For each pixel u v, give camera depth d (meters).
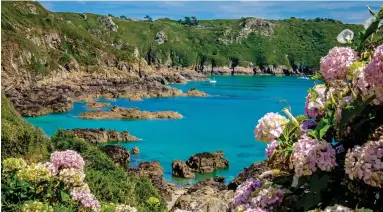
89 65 126.00
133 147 57.09
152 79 139.12
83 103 96.94
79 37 133.50
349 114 4.05
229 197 13.57
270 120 4.88
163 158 52.53
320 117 4.90
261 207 4.45
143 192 23.53
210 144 59.84
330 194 4.08
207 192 15.13
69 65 117.00
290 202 4.36
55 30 128.75
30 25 120.75
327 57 4.62
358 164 3.61
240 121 78.25
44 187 11.38
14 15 120.00
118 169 25.33
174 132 67.81
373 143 3.65
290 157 4.19
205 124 74.75
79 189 11.74
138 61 142.75
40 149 24.09
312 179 4.02
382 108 4.04
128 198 20.38
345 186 3.99
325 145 4.03
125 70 135.75
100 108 89.12
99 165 24.92
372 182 3.53
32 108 79.25
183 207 14.19
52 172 11.44
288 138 4.63
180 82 153.50
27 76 99.50
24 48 102.38
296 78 196.62
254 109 93.12
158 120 77.62
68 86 103.06
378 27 4.33
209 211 11.31
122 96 106.81
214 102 104.50
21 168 11.51
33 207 10.19
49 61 108.75
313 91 4.90
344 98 4.38
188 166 47.94
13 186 10.99
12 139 22.58
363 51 4.52
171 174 46.34
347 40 4.73
